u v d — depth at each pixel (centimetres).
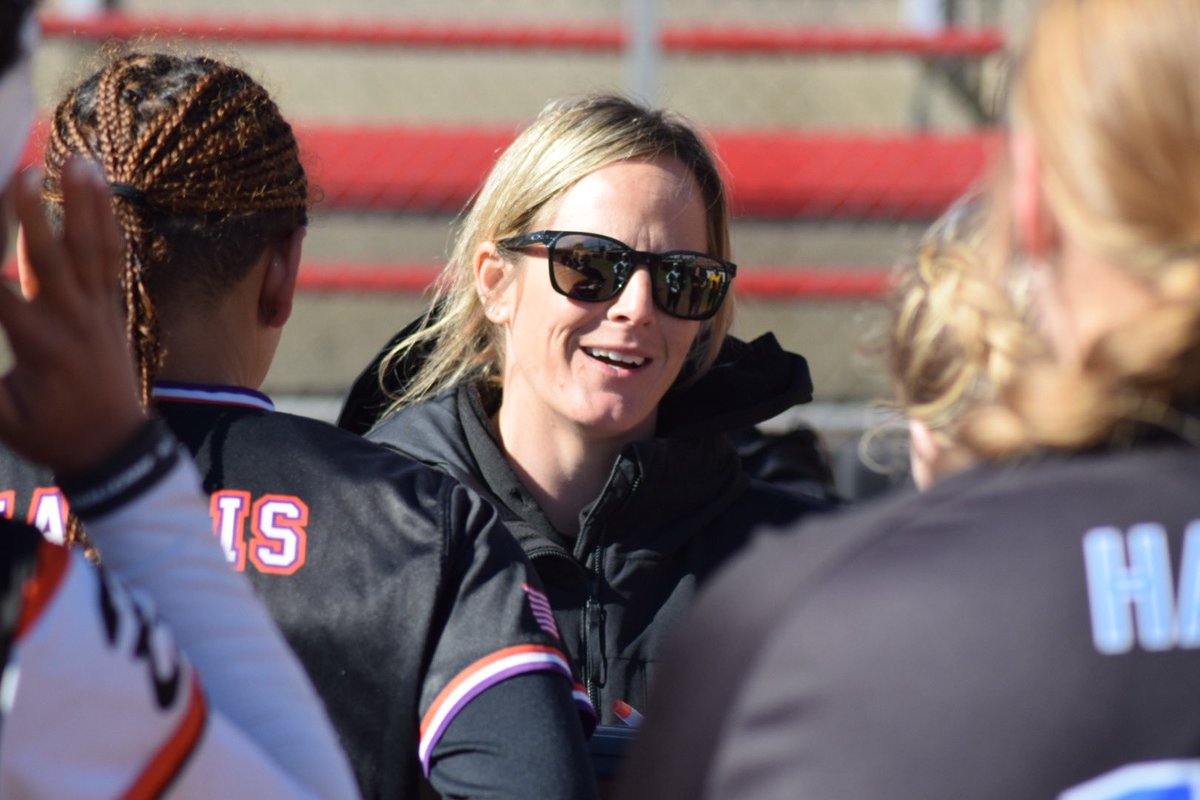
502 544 531
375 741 499
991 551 314
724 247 799
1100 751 294
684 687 337
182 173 502
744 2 2625
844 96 2652
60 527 508
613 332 745
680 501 776
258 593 502
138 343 491
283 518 510
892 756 301
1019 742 296
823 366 2206
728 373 796
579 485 793
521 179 772
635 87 1806
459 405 804
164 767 333
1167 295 305
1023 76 343
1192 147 305
